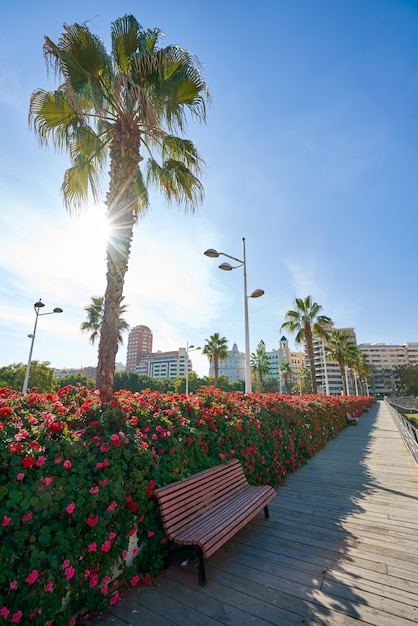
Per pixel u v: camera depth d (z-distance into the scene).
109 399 3.20
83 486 2.20
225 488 3.55
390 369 99.81
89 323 25.16
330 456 7.51
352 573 2.70
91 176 6.61
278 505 4.34
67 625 2.04
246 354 9.27
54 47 4.98
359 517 3.91
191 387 54.34
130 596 2.43
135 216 5.55
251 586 2.54
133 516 2.57
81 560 2.17
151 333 134.38
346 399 17.11
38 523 1.92
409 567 2.78
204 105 5.96
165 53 5.46
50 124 5.91
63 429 2.32
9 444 1.99
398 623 2.12
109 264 5.18
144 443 2.77
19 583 1.79
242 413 4.76
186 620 2.17
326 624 2.12
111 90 5.74
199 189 6.54
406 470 6.17
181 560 2.96
